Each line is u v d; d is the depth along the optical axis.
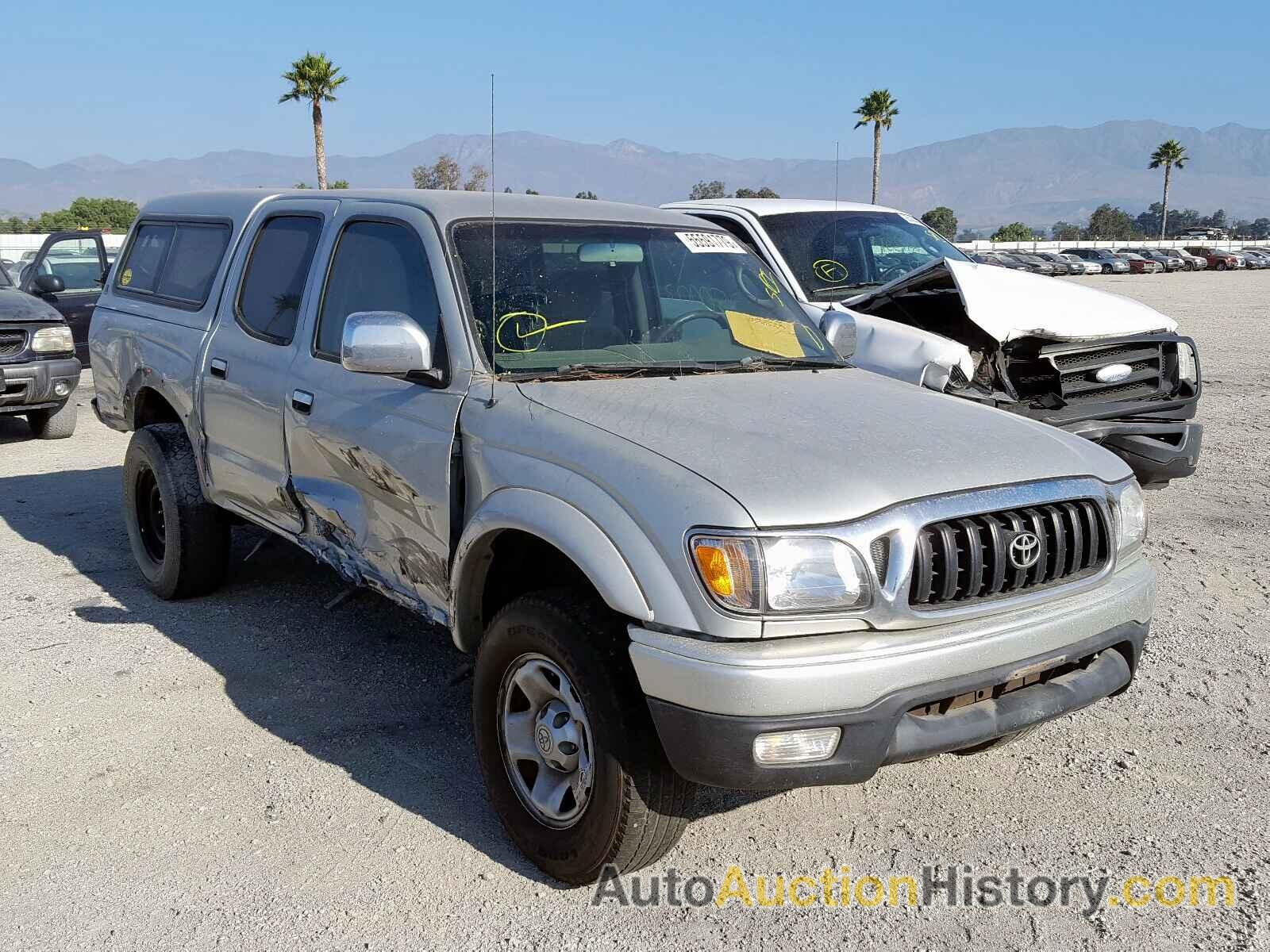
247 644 5.16
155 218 6.18
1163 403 6.80
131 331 5.88
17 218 76.88
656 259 4.35
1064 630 3.15
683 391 3.62
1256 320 25.19
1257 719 4.40
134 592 5.89
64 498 8.05
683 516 2.87
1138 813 3.70
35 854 3.44
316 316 4.46
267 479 4.72
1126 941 3.03
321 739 4.23
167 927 3.08
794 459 3.06
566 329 3.90
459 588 3.56
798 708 2.76
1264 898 3.21
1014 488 3.16
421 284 3.96
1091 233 135.75
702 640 2.82
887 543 2.92
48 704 4.50
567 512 3.10
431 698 4.61
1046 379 6.82
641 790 3.01
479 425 3.53
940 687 2.93
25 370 9.89
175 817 3.65
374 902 3.20
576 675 3.07
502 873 3.36
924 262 8.13
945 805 3.78
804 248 7.86
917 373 6.42
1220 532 7.05
